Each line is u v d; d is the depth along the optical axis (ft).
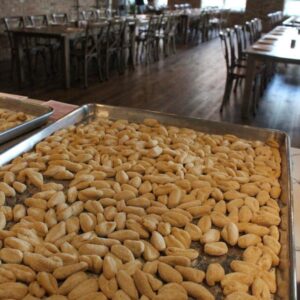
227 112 13.37
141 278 2.44
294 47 13.10
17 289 2.31
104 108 5.54
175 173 3.89
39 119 4.78
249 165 4.15
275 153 4.51
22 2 20.90
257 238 2.94
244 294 2.38
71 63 16.87
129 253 2.67
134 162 4.09
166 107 13.62
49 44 17.26
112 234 2.88
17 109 5.63
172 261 2.63
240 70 13.89
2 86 15.20
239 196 3.49
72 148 4.32
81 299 2.30
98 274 2.55
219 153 4.43
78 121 5.27
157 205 3.31
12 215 3.07
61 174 3.71
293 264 2.46
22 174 3.64
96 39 16.01
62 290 2.35
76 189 3.51
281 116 13.30
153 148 4.36
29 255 2.56
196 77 18.48
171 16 23.34
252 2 33.55
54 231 2.88
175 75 18.71
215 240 2.93
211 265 2.63
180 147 4.51
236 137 4.87
